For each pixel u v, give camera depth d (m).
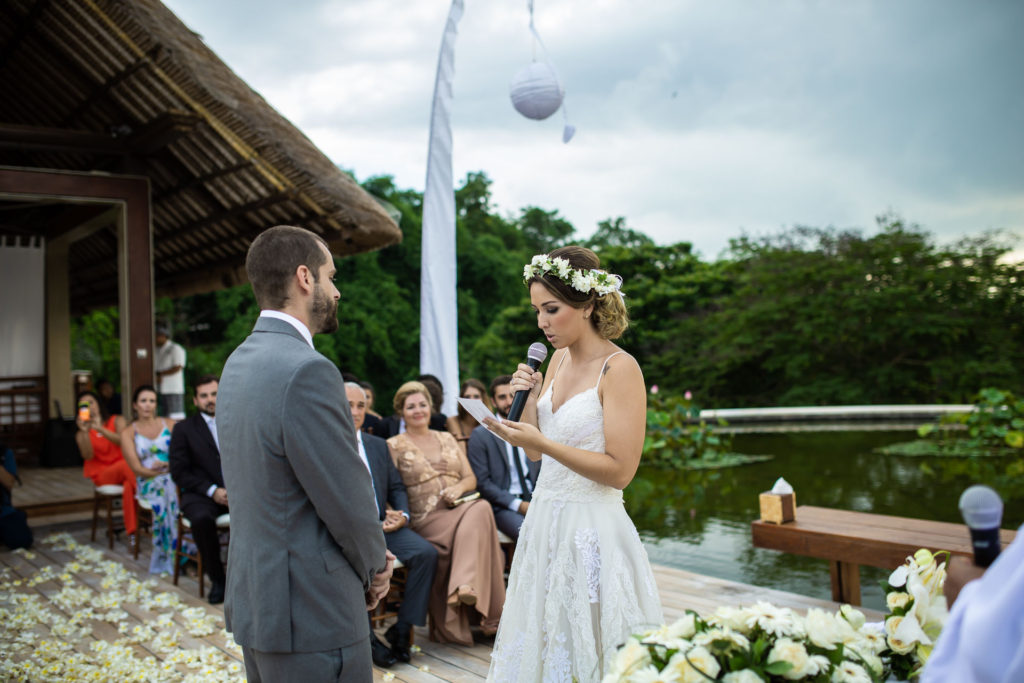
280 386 1.69
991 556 1.06
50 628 3.92
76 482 8.04
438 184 5.08
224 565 4.66
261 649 1.68
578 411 2.08
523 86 4.34
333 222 6.54
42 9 6.12
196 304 19.70
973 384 15.12
